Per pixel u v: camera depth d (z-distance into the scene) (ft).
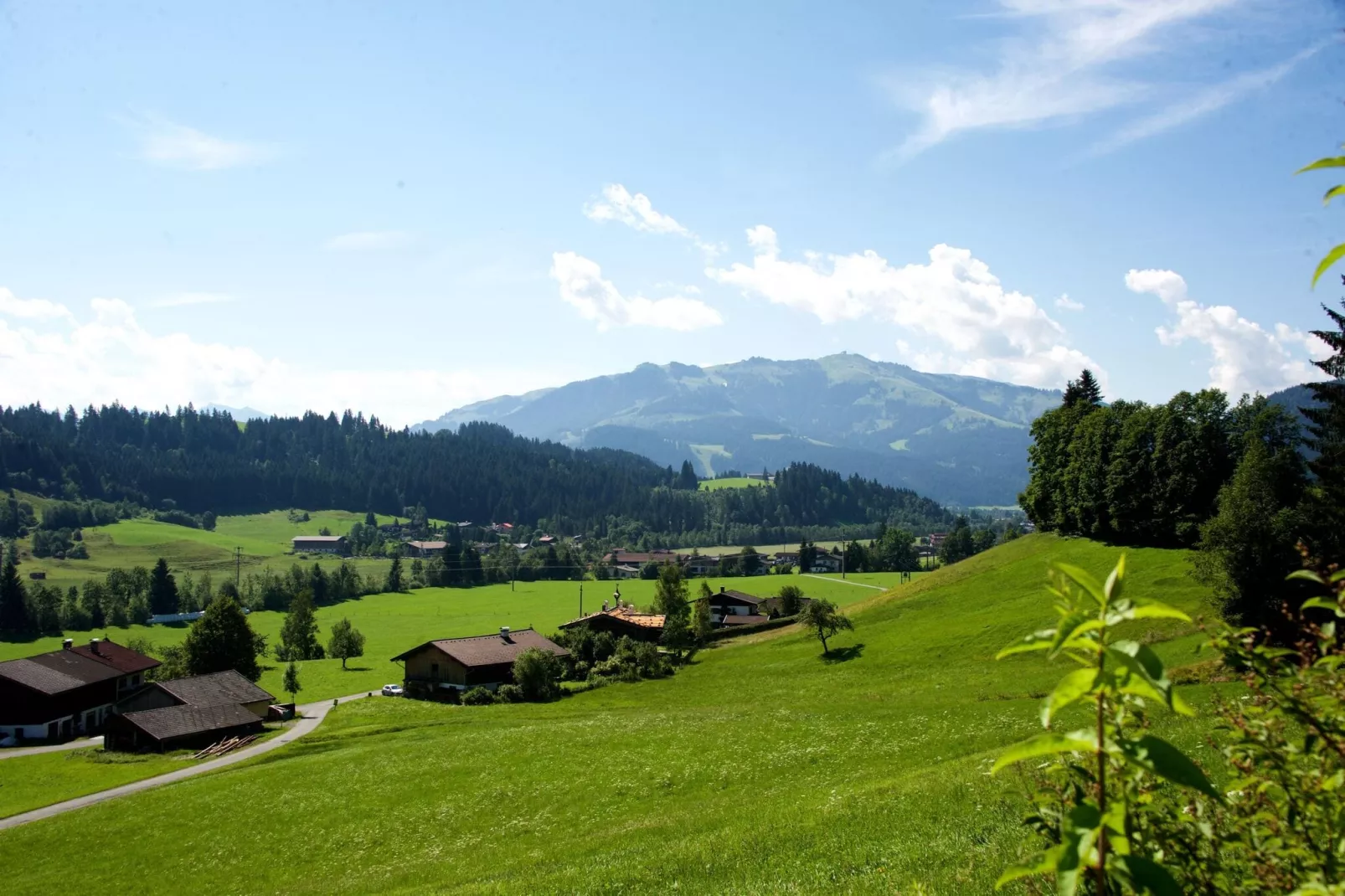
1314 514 133.80
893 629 313.32
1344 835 15.05
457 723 251.60
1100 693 12.10
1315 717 15.97
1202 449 280.51
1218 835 17.11
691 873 72.54
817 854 67.77
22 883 135.85
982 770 89.15
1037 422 392.27
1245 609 131.23
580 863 93.81
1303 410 159.43
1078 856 11.34
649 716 221.66
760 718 191.93
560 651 338.75
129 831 158.30
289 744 244.01
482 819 142.51
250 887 126.21
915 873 51.03
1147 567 264.31
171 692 277.03
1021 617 269.64
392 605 615.98
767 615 472.85
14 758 253.24
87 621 530.68
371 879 118.62
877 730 156.35
